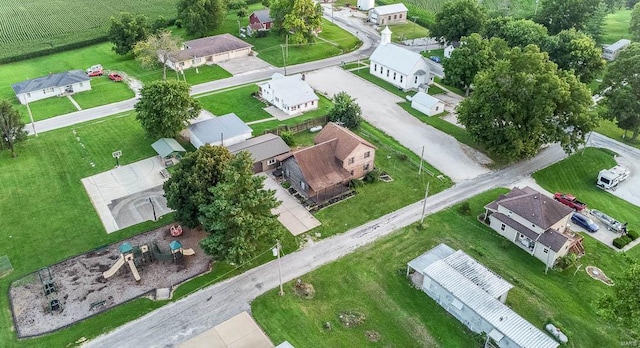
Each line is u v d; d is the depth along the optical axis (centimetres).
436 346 4594
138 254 5388
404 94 9744
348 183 6869
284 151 7288
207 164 5544
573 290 5247
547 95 6894
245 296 5094
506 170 7388
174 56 10444
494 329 4491
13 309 4909
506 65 7025
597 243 5978
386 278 5344
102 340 4603
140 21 11312
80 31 12962
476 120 7494
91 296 5072
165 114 7369
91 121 8531
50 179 6938
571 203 6581
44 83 9400
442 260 5288
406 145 7944
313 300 5053
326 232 6022
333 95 9600
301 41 11544
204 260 5566
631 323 4169
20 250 5656
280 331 4706
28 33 12800
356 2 15700
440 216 6325
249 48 11400
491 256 5681
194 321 4809
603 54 11706
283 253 5688
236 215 4997
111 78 10231
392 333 4712
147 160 7431
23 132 7456
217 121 7931
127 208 6381
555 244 5475
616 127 8888
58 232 5944
